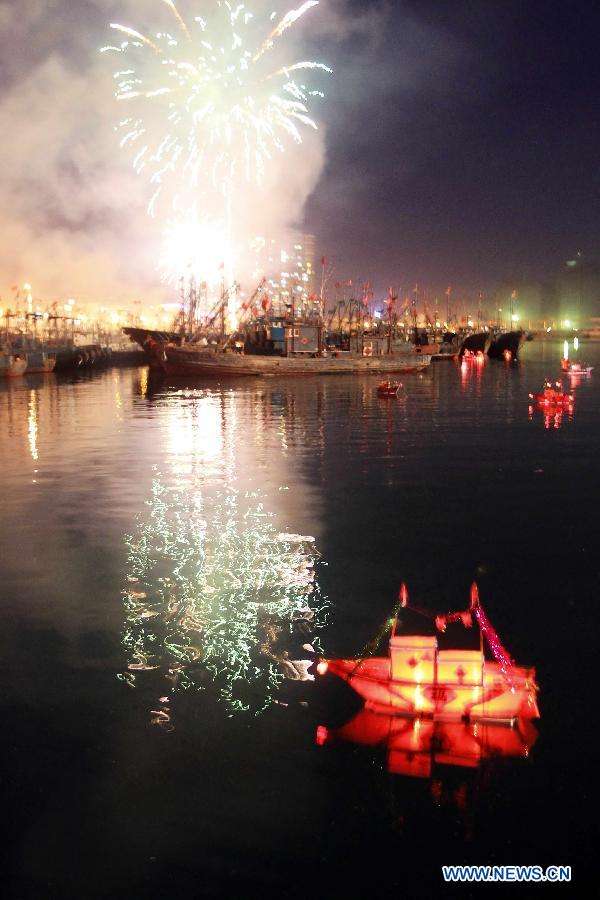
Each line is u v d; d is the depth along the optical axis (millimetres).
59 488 17688
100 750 6629
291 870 5352
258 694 7566
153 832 5672
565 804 5953
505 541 13195
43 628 9211
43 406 38750
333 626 9312
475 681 7066
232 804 5977
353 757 6512
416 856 5480
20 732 6922
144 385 54469
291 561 11977
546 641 8914
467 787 6145
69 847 5543
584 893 5152
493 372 68875
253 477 19078
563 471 19844
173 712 7227
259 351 70375
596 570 11555
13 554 12289
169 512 15266
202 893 5164
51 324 115875
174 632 9086
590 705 7375
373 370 68188
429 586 10844
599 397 42125
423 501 16281
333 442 25422
